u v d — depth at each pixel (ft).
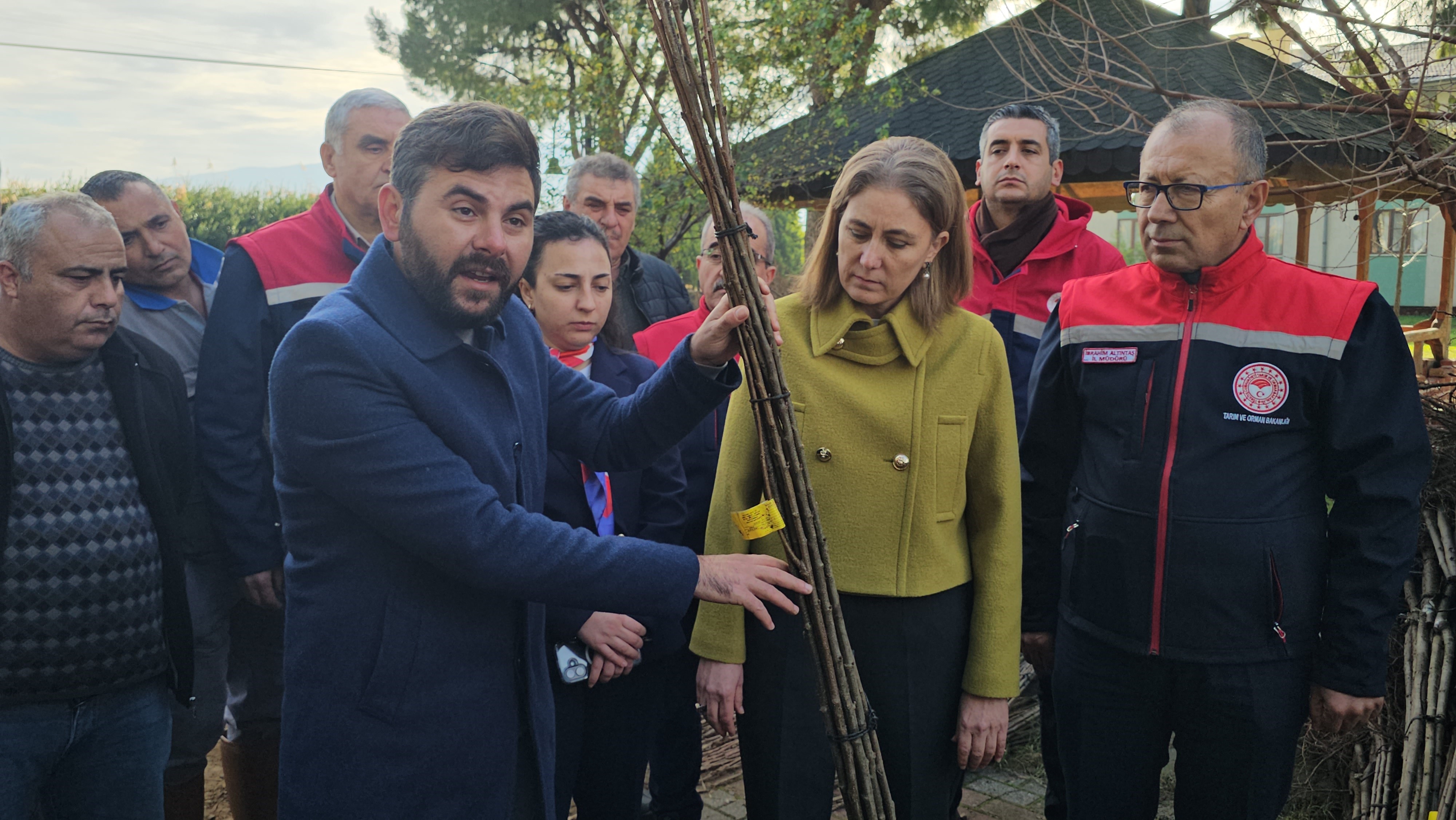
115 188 8.82
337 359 4.47
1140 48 21.29
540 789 5.20
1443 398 10.18
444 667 4.73
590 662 6.75
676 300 13.26
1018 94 22.91
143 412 7.00
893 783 6.38
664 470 7.78
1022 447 7.39
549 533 4.62
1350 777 9.20
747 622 6.57
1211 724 6.32
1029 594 7.45
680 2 5.26
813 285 6.59
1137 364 6.58
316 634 4.67
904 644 6.27
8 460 6.21
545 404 5.61
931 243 6.25
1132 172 19.88
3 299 6.34
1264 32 12.34
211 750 9.54
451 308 4.69
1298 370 6.16
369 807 4.64
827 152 25.41
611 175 11.41
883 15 28.55
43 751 6.48
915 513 6.30
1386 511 5.99
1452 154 10.39
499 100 26.68
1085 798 6.81
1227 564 6.13
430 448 4.52
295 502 4.73
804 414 6.42
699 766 9.20
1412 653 8.31
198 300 9.79
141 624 6.85
